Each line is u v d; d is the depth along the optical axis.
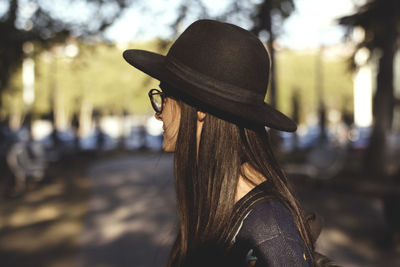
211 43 0.98
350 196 9.20
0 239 5.88
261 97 1.02
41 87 19.77
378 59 12.12
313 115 51.75
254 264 0.84
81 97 27.42
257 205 0.91
